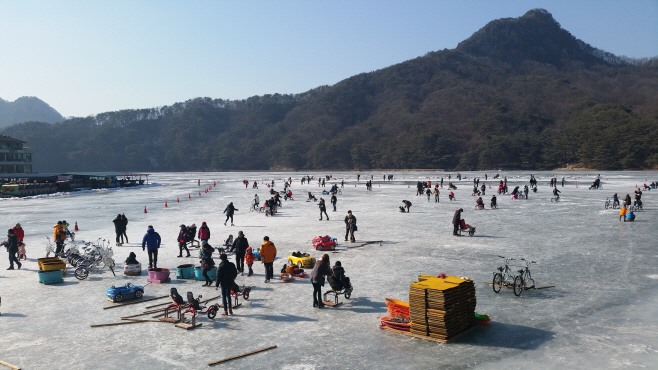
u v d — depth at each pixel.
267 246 16.80
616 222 32.19
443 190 73.75
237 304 14.11
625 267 18.47
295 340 11.41
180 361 10.27
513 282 15.43
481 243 24.64
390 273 18.00
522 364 9.87
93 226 33.72
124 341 11.48
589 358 10.12
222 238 27.38
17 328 12.43
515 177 119.62
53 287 16.64
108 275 18.47
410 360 10.14
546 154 184.50
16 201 60.38
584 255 20.95
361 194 67.25
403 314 12.48
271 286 16.44
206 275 16.66
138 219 37.84
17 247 20.52
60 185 80.50
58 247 21.67
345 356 10.41
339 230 30.23
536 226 30.89
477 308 13.62
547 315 12.93
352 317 13.05
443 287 11.29
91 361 10.33
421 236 27.36
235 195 69.31
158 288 16.27
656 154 155.38
